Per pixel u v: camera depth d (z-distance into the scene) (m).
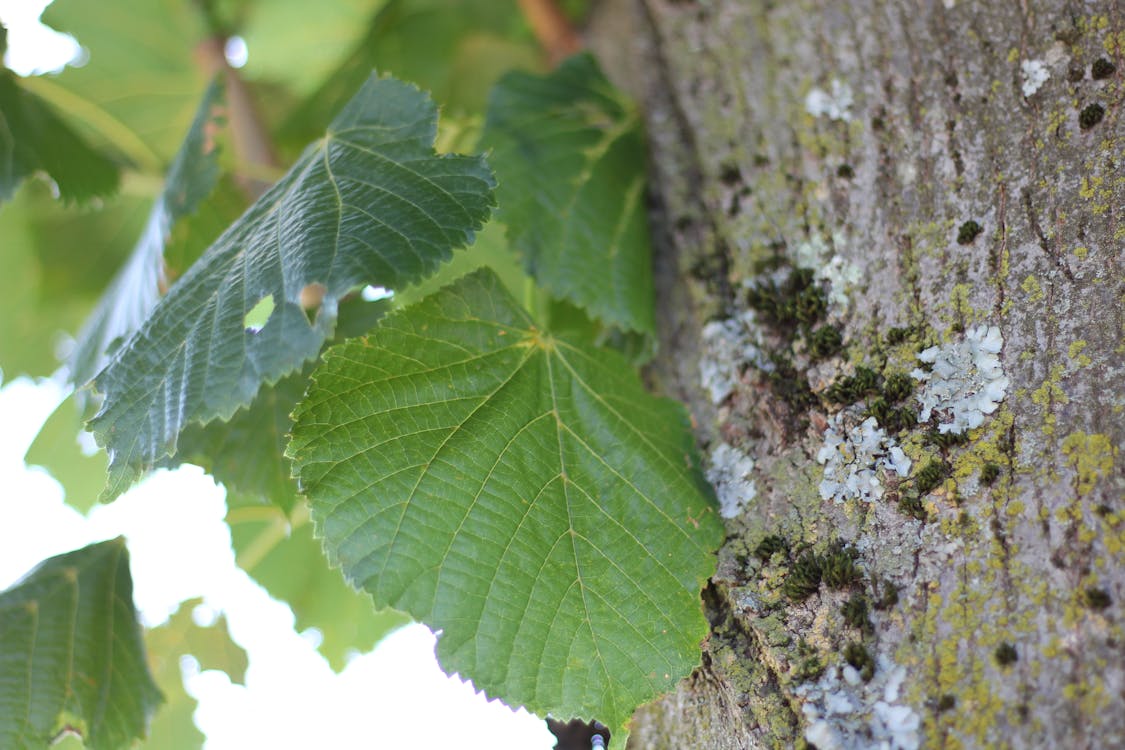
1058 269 0.50
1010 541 0.48
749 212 0.57
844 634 0.50
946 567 0.49
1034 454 0.49
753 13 0.60
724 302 0.57
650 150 0.61
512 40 0.78
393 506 0.51
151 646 0.67
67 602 0.59
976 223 0.52
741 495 0.53
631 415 0.54
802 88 0.58
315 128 0.75
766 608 0.51
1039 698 0.47
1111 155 0.51
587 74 0.62
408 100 0.55
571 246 0.58
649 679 0.51
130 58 0.72
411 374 0.53
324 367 0.52
